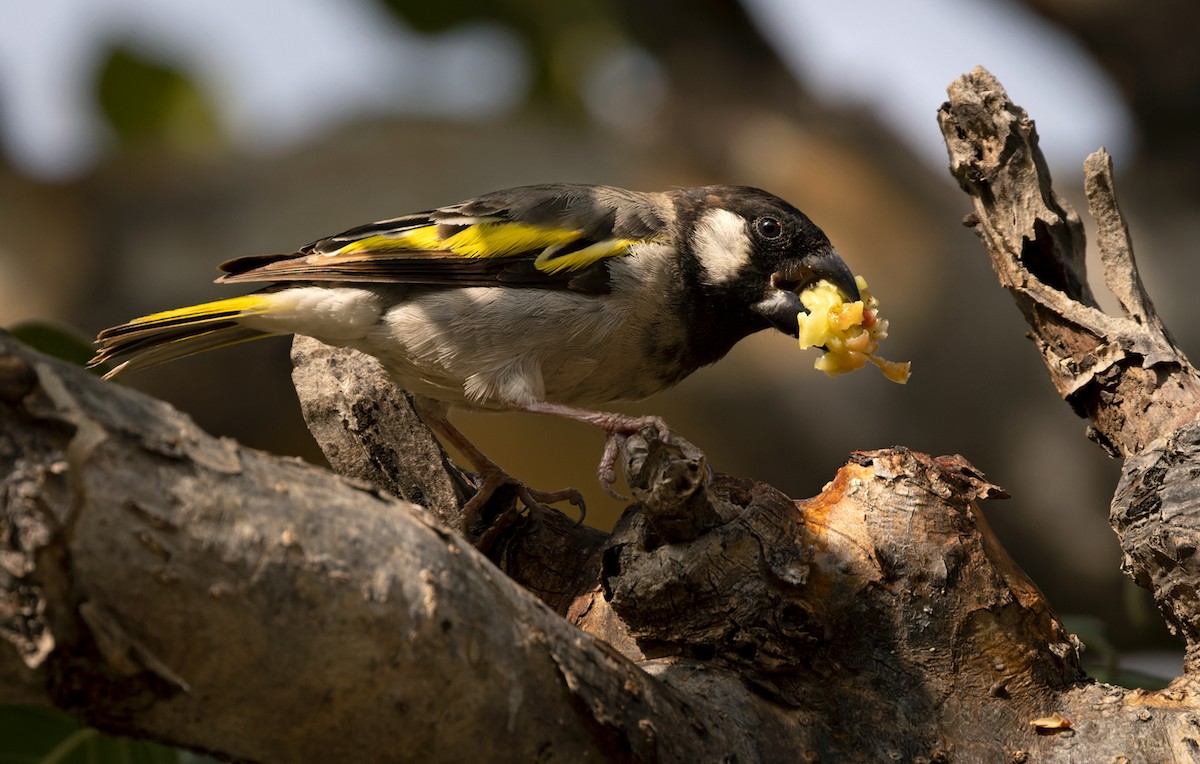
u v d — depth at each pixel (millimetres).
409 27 19609
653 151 19297
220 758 5086
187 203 18797
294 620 4719
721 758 5953
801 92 19562
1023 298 8273
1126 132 19219
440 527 5316
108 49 19406
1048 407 17141
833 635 6777
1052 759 6621
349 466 9547
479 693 5113
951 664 6789
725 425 17562
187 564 4527
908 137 19328
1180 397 7594
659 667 6777
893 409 17312
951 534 6949
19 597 4352
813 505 7117
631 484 6574
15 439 4379
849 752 6574
